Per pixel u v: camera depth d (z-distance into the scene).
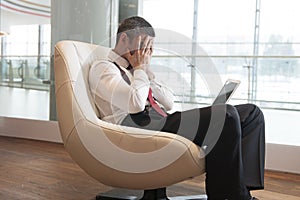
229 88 1.76
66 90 1.69
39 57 3.98
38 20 5.68
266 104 3.23
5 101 4.14
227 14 4.32
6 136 4.03
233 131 1.54
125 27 1.77
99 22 3.75
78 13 3.76
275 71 3.49
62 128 1.69
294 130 2.96
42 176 2.46
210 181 1.58
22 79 4.05
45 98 3.83
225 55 3.52
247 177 1.68
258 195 2.19
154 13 3.99
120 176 1.66
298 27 4.29
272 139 2.89
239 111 1.70
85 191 2.14
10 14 7.71
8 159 2.97
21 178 2.41
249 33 4.38
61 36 3.83
